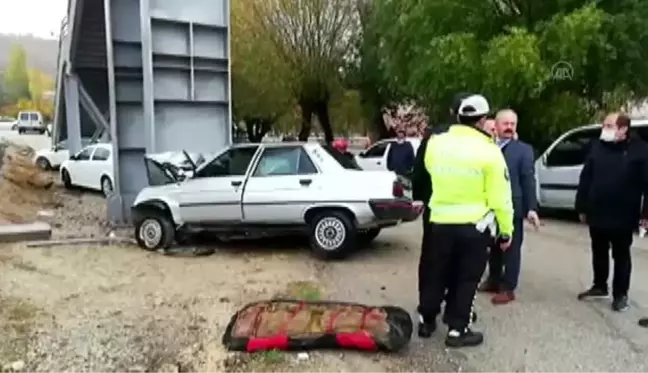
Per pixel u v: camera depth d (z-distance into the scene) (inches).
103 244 358.3
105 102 828.0
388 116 1105.4
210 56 435.5
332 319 193.6
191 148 431.8
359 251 339.9
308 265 303.9
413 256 325.4
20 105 3398.1
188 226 334.6
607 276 234.8
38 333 201.2
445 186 183.6
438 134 190.1
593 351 184.2
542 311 222.7
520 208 231.3
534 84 533.3
